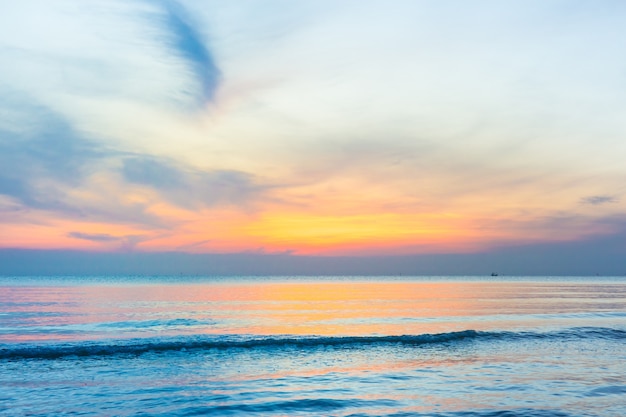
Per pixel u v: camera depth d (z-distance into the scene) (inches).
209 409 616.4
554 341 1240.2
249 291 4928.6
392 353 1077.1
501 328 1573.6
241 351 1104.2
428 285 7598.4
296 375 834.8
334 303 2984.7
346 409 613.0
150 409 619.5
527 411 598.9
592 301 3208.7
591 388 721.0
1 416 592.1
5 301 3019.2
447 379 791.1
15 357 1011.3
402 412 597.3
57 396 691.4
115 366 930.1
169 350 1107.3
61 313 2214.6
